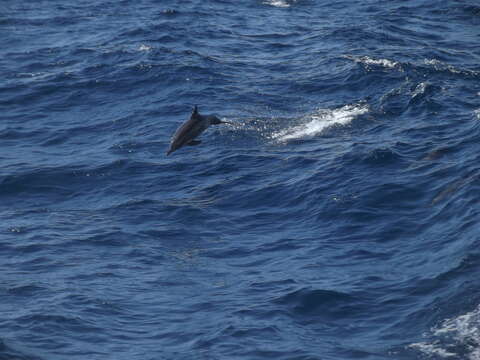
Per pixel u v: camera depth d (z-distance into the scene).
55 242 69.31
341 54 116.69
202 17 140.25
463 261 60.84
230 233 70.88
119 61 115.56
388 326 55.00
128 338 54.56
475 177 73.31
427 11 142.75
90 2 150.88
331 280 61.12
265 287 60.78
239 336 54.25
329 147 85.94
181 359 51.94
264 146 88.06
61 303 58.62
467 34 129.25
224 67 113.69
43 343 53.53
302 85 106.12
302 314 57.03
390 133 88.50
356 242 67.19
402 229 68.12
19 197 80.06
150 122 97.25
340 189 75.50
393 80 104.88
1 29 133.50
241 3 151.75
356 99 100.38
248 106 100.19
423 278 59.91
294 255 65.94
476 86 103.19
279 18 141.38
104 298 59.56
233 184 79.50
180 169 83.75
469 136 84.88
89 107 102.75
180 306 58.66
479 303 55.78
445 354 51.28
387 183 75.25
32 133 95.25
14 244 69.06
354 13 143.25
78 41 126.19
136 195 79.31
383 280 60.56
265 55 120.00
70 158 87.94
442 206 70.25
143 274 63.81
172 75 109.69
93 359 51.84
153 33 129.00
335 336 54.38
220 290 60.88
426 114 93.50
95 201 78.88
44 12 144.12
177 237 70.44
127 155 88.00
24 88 107.50
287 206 74.56
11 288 61.06
